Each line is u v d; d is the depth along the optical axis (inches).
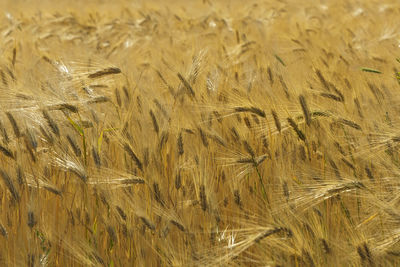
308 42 310.0
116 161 162.1
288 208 129.3
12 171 144.7
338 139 161.8
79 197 150.5
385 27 366.9
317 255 121.2
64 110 153.7
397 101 175.8
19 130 151.5
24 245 138.1
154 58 267.6
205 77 187.9
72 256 141.2
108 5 814.5
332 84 176.2
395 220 121.5
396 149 148.1
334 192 130.9
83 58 189.5
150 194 140.3
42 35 408.5
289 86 161.8
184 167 148.9
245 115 167.2
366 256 117.5
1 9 665.0
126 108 174.2
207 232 134.3
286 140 167.2
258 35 377.4
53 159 149.5
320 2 611.5
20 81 188.4
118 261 140.9
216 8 558.9
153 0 757.9
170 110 165.5
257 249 135.6
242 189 156.7
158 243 136.4
